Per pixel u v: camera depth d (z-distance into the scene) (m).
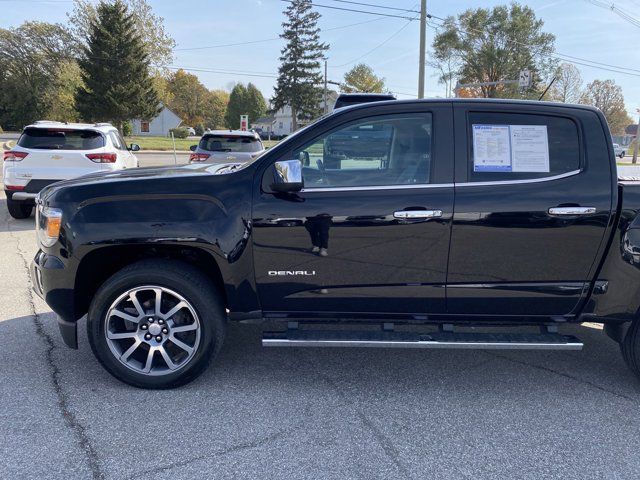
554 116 3.33
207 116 106.31
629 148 67.69
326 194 3.25
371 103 3.39
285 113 100.56
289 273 3.31
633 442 2.92
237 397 3.34
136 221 3.21
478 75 53.81
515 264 3.27
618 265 3.26
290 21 64.06
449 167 3.28
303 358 3.98
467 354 4.12
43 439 2.84
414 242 3.25
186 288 3.24
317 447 2.81
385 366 3.87
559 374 3.78
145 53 47.59
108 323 3.32
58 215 3.26
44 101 62.84
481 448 2.84
